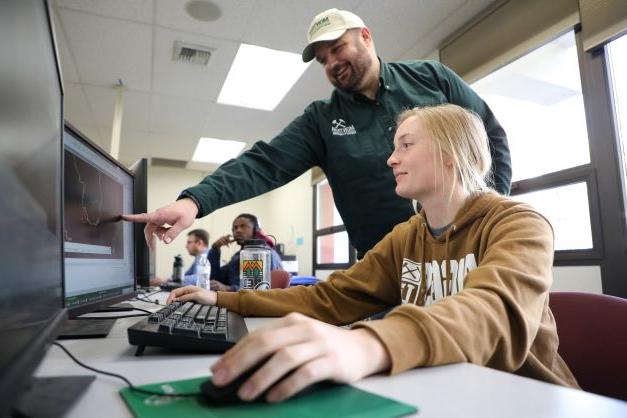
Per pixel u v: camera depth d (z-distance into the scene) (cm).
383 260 100
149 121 430
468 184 85
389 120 138
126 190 107
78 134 72
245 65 322
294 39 282
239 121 432
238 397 33
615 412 32
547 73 234
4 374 25
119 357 53
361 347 39
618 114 200
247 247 124
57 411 31
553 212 230
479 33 256
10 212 31
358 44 138
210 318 70
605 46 200
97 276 83
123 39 282
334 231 483
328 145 145
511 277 53
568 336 88
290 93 365
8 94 32
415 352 41
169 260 629
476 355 44
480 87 273
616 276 195
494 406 33
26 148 37
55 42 50
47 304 44
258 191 135
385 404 33
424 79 146
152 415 31
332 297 94
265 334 35
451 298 48
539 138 241
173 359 52
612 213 197
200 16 258
